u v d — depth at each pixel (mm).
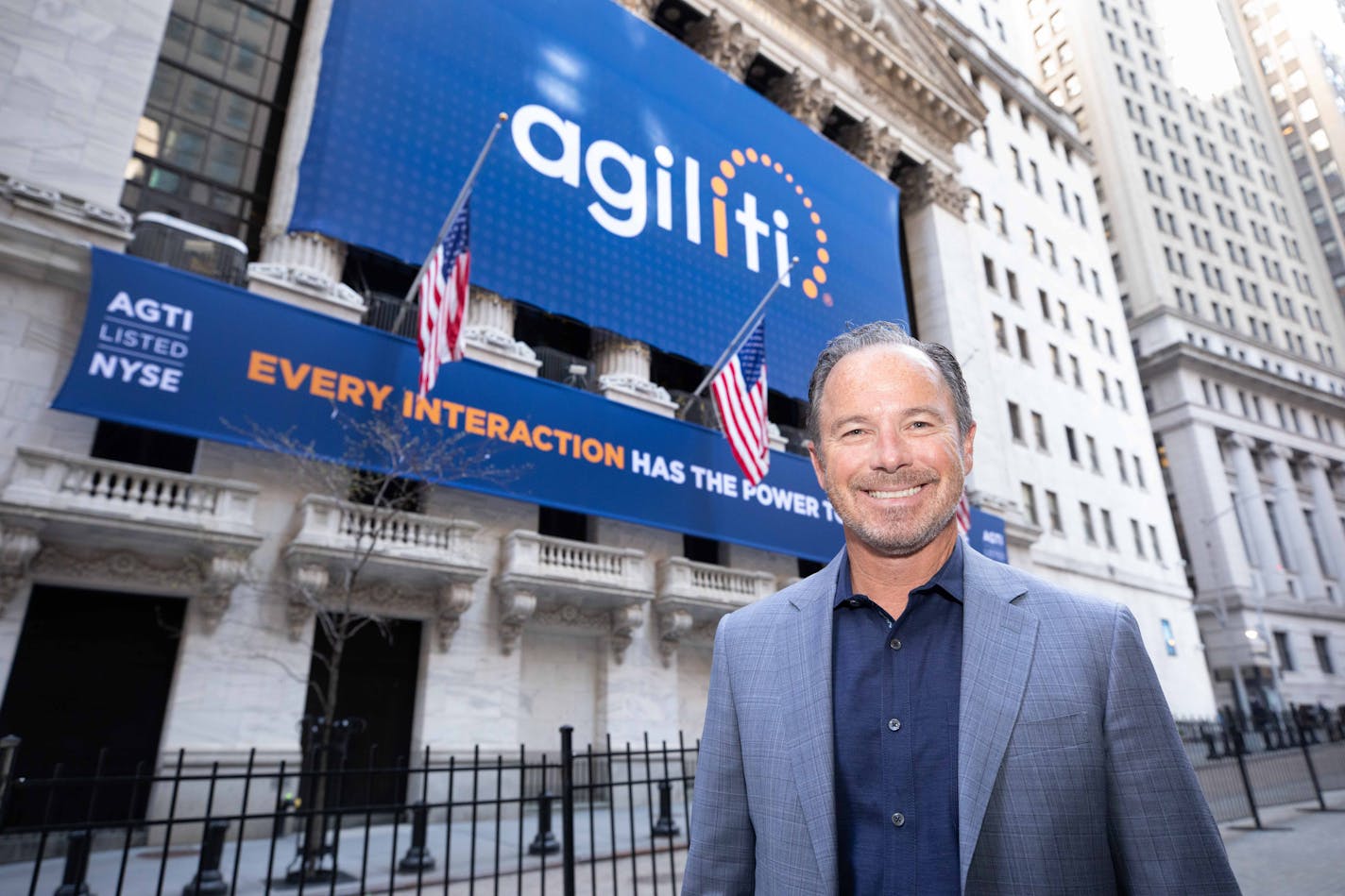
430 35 17609
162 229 14312
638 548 18125
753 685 1911
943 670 1724
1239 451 48094
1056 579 30391
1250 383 50625
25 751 11430
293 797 10422
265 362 13148
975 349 30938
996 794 1514
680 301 20312
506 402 15797
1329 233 69750
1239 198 63688
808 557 19688
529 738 15734
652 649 17578
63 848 10555
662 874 8508
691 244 21172
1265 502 48750
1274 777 18094
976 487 27672
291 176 15977
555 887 7879
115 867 9258
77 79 13844
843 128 31266
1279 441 50531
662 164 21281
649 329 19438
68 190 13172
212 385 12539
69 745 11758
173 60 16547
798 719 1768
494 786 14305
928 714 1683
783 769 1745
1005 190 38969
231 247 14922
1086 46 60406
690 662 18641
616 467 17000
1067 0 62688
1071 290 39938
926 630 1780
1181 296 52938
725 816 1894
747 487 19219
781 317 22672
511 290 17234
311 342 13719
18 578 11109
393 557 13570
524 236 17766
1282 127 75938
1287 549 47969
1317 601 46469
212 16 17391
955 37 40781
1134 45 62875
